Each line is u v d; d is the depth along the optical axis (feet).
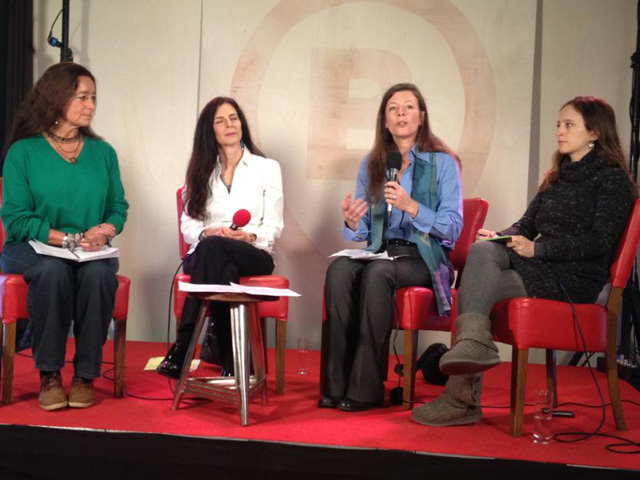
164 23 13.87
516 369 8.09
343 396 9.16
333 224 13.78
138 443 7.15
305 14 13.74
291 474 6.93
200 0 13.84
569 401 10.11
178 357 9.00
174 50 13.87
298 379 10.98
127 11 13.89
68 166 9.59
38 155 9.51
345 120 13.73
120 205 10.19
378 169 10.20
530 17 13.41
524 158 13.48
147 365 11.30
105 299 8.86
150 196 13.88
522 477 6.77
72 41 13.91
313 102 13.75
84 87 9.53
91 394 8.73
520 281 8.62
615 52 13.51
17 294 8.73
